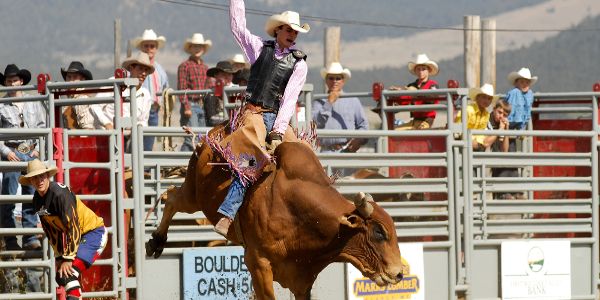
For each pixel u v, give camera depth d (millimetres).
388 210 25047
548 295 26312
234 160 18312
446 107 26406
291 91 18875
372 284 24594
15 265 21922
